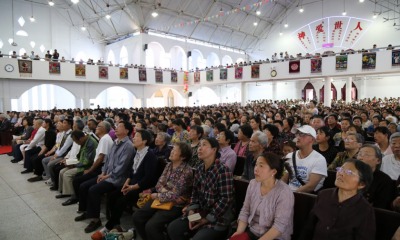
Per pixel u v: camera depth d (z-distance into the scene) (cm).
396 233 179
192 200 274
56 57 1634
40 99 2042
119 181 364
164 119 834
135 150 386
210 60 2680
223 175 254
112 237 296
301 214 226
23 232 331
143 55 2064
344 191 189
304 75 1652
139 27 2048
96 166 416
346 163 190
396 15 2098
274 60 1758
